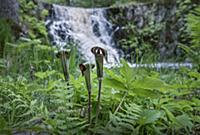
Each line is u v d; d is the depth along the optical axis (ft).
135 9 22.99
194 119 4.83
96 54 4.15
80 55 14.87
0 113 4.96
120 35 22.38
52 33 19.60
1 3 15.87
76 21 21.98
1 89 6.04
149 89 4.65
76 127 4.35
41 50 12.55
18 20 16.35
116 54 20.38
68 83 5.20
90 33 22.18
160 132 4.44
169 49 20.25
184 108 5.03
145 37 21.61
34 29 17.12
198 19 13.12
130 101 4.91
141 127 4.43
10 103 5.35
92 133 4.30
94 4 30.37
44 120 4.56
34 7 18.79
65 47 15.47
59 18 21.09
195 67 10.78
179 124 4.41
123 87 4.58
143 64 11.28
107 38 22.31
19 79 7.73
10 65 10.16
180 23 20.30
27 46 12.93
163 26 21.16
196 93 6.20
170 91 5.34
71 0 31.53
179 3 21.04
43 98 5.62
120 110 4.81
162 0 22.12
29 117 4.84
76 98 5.06
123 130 4.27
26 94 5.75
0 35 13.56
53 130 4.21
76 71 8.78
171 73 10.49
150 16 22.31
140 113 4.39
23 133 4.30
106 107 4.73
